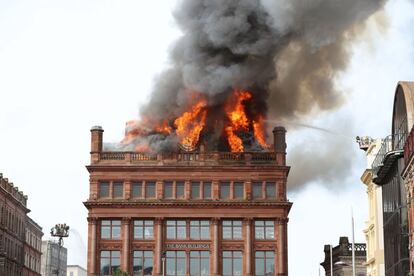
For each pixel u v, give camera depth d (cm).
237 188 9994
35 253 13988
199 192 9969
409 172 5497
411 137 5322
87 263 9762
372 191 7900
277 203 9850
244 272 9744
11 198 11706
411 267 5597
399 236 5941
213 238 9825
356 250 10425
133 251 9812
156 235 9831
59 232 10344
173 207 9894
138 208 9869
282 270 9725
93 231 9794
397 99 6316
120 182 9988
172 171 10000
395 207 6162
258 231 9875
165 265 9794
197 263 9819
